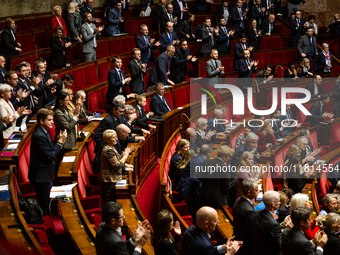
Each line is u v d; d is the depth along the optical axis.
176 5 20.72
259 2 21.95
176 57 16.06
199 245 5.39
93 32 16.33
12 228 5.71
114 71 13.27
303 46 20.95
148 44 16.72
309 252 5.82
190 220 8.09
